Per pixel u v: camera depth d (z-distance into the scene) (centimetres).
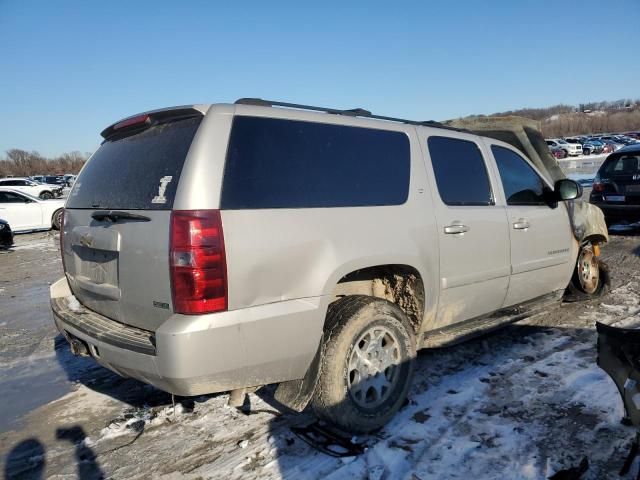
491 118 678
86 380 434
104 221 298
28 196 1625
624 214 958
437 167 375
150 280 262
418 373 402
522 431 312
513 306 450
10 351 520
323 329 297
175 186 258
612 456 283
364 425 308
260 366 267
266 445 309
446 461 284
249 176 270
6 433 346
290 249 273
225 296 252
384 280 364
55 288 368
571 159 3872
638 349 252
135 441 325
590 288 567
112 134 352
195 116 279
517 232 427
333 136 316
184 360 242
